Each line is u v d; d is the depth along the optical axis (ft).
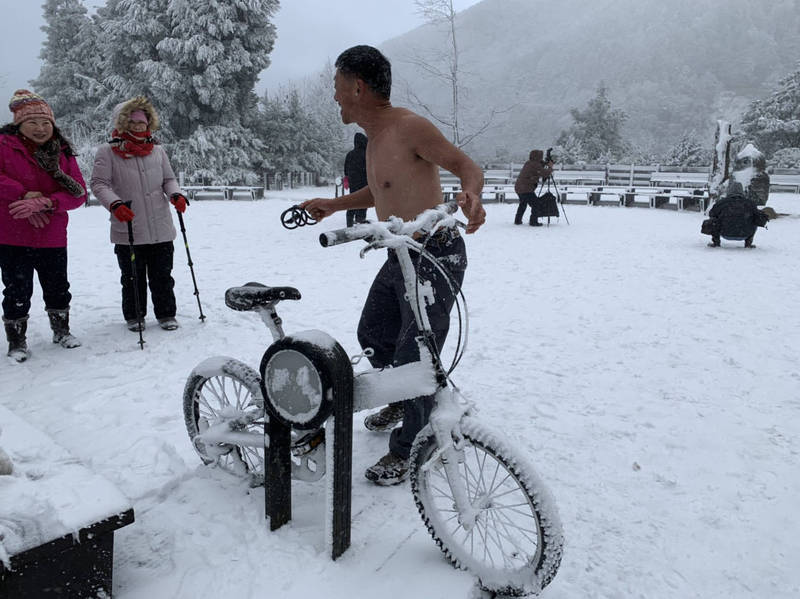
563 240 36.91
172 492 9.25
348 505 7.68
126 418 11.71
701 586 7.34
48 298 15.44
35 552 5.78
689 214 55.31
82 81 126.52
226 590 7.06
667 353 15.90
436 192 9.12
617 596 7.15
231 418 9.20
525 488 6.82
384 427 11.21
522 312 20.20
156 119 16.51
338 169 151.23
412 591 7.13
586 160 144.56
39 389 13.07
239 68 107.86
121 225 16.40
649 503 9.10
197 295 17.98
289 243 34.96
